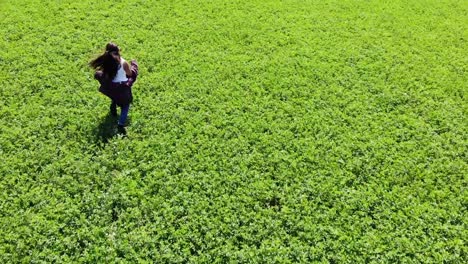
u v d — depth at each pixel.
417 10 13.74
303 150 8.59
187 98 9.66
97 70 8.18
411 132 9.19
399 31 12.56
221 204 7.54
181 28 11.95
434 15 13.55
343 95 10.02
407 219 7.49
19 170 7.84
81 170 7.90
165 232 7.07
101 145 8.41
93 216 7.23
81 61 10.42
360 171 8.29
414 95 10.17
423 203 7.80
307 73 10.62
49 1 12.64
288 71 10.65
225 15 12.70
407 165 8.41
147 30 11.77
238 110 9.44
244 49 11.36
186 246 6.93
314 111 9.55
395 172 8.28
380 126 9.27
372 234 7.23
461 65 11.32
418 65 11.20
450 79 10.77
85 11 12.33
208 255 6.81
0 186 7.53
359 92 10.15
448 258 6.94
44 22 11.72
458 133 9.29
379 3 13.95
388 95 10.12
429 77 10.80
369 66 11.00
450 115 9.70
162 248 6.84
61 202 7.43
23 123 8.73
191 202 7.53
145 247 6.86
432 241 7.17
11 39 11.00
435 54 11.69
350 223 7.39
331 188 7.92
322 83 10.34
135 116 9.06
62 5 12.49
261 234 7.14
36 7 12.31
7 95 9.35
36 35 11.22
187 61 10.77
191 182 7.86
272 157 8.45
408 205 7.75
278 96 9.89
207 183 7.88
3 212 7.19
